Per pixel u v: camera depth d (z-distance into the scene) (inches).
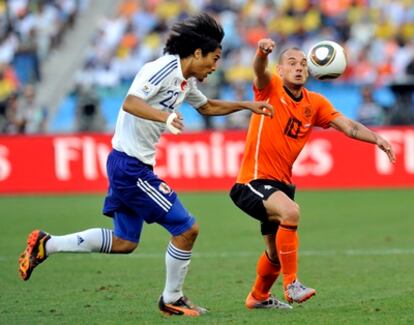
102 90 3289.9
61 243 1057.5
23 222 2154.3
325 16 3745.1
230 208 2389.3
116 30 3789.4
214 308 1121.4
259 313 1071.6
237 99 3125.0
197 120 3189.0
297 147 1098.1
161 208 1035.9
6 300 1197.1
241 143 2755.9
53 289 1288.1
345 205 2391.7
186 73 1031.6
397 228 1964.8
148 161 1042.7
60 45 3809.1
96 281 1360.7
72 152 2815.0
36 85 3602.4
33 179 2824.8
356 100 3169.3
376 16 3732.8
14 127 3095.5
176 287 1058.7
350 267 1466.5
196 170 2773.1
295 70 1077.8
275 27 3715.6
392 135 2743.6
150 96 999.0
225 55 3590.1
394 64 3531.0
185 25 1019.9
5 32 3804.1
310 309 1094.4
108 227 2049.7
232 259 1583.4
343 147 2760.8
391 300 1149.1
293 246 1045.2
